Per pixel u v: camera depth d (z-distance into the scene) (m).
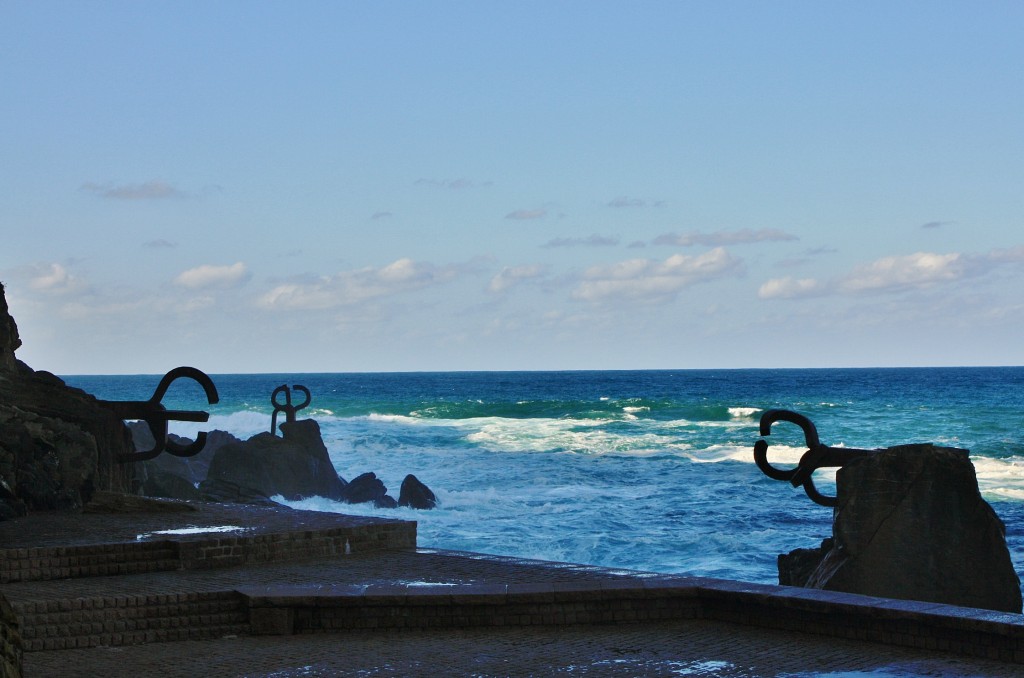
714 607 11.59
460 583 12.39
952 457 15.17
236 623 11.66
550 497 32.03
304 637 11.30
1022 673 9.21
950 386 121.06
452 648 10.54
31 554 13.23
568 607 11.52
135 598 11.65
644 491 33.16
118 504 17.52
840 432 57.47
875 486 15.26
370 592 11.72
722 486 33.91
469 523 27.50
